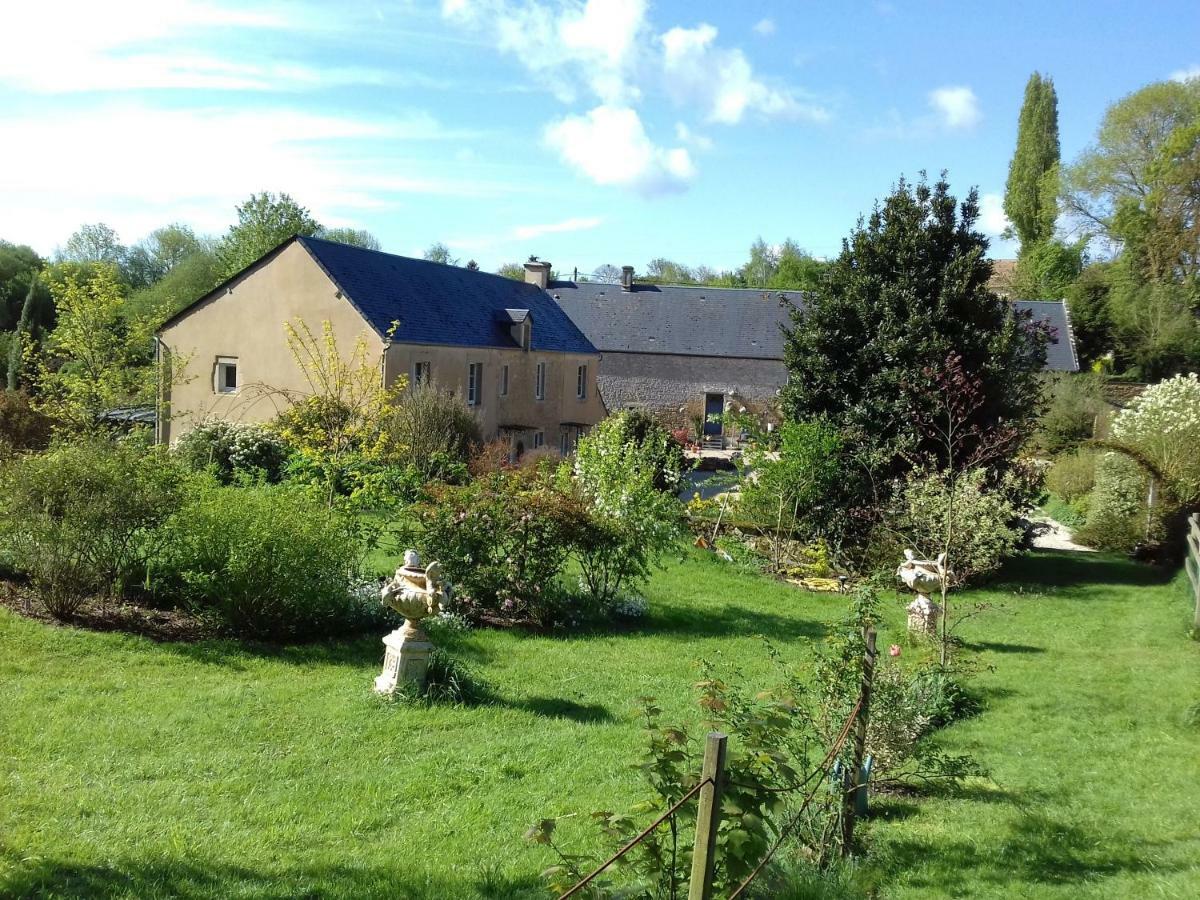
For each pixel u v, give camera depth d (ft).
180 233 232.94
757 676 34.22
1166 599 52.90
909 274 63.67
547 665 34.17
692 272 329.11
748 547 62.28
